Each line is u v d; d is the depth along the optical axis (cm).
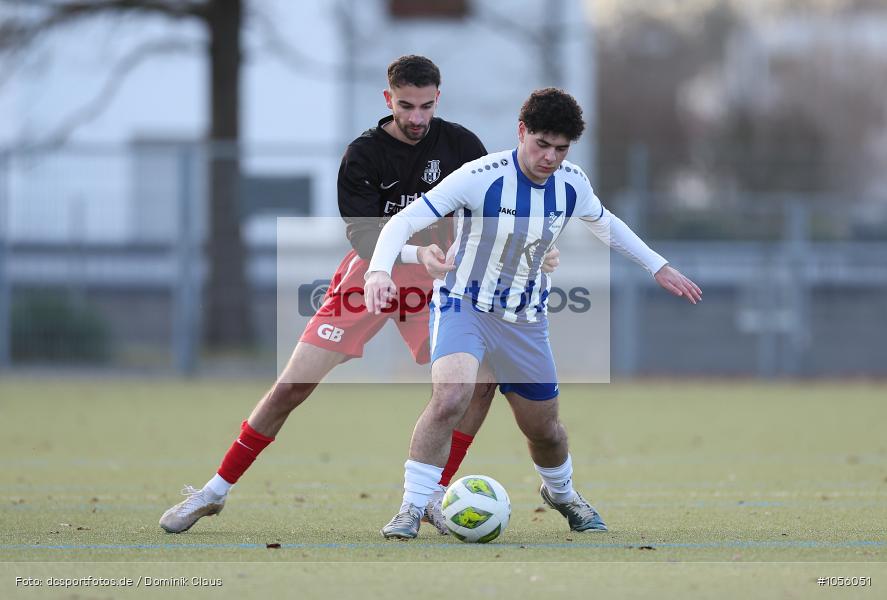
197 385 6244
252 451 2159
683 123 17112
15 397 5594
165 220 6481
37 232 6488
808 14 16588
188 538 2105
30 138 8888
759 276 6844
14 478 3092
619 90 17162
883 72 16250
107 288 6544
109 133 9494
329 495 2777
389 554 1925
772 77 16562
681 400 5669
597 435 4200
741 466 3341
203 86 9544
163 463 3422
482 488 2053
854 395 5925
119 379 6519
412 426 4550
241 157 6475
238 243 6512
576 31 9175
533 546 2011
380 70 8894
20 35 7712
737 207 6844
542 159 1959
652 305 6975
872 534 2155
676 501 2659
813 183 7381
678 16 17050
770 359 6844
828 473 3177
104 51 8062
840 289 6844
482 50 9381
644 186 6894
